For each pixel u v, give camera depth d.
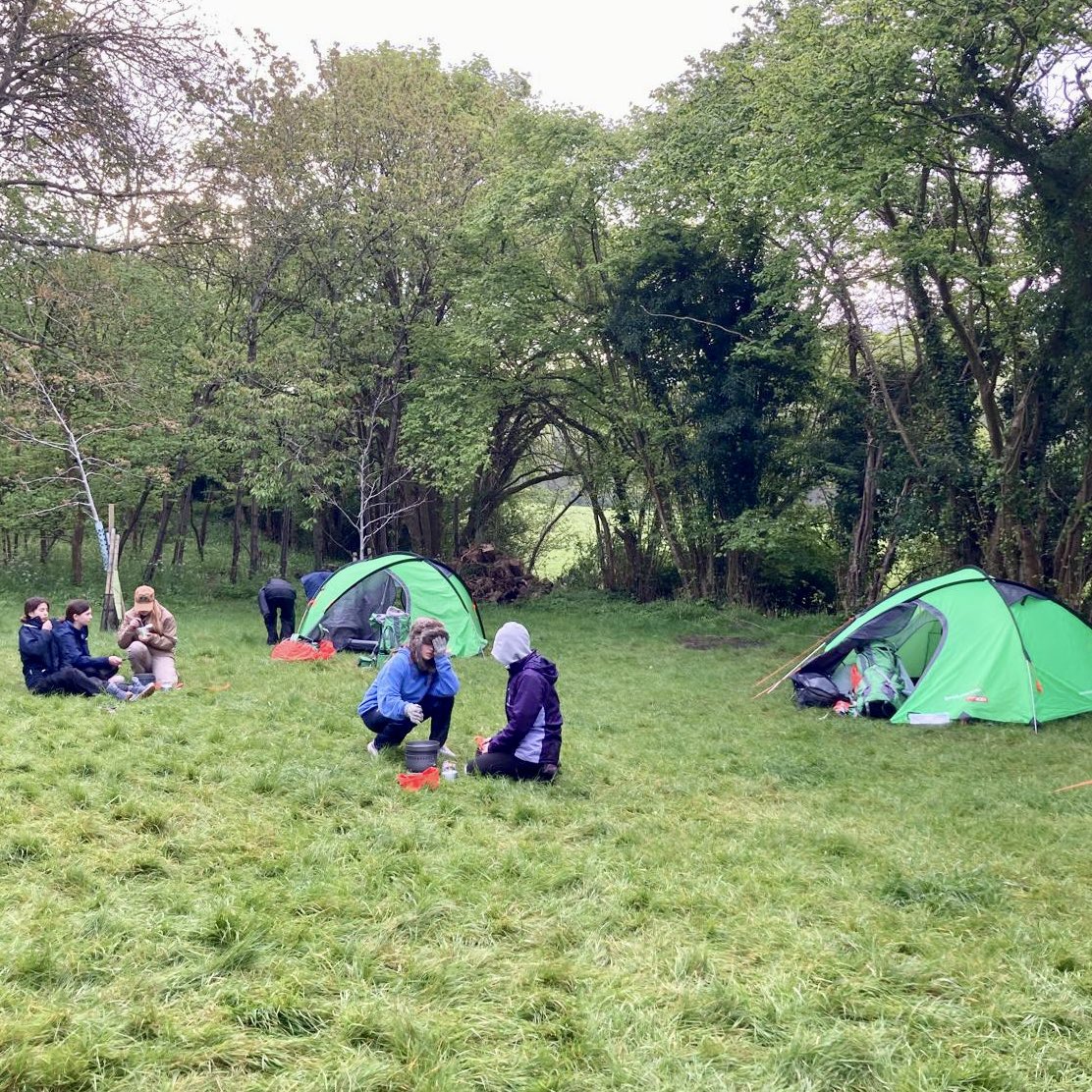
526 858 5.68
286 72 20.91
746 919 4.96
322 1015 3.78
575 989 4.09
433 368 22.86
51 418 18.48
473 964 4.28
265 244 20.92
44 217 20.44
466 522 27.89
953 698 11.23
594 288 23.08
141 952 4.19
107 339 20.70
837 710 11.80
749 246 20.27
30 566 23.00
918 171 16.95
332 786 6.93
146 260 20.22
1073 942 4.82
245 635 15.47
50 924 4.38
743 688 13.55
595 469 24.36
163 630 10.48
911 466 18.36
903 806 7.66
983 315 17.36
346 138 21.25
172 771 7.07
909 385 19.42
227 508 33.00
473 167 22.14
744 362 20.86
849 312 18.86
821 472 20.67
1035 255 14.70
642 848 6.12
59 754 7.19
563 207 21.00
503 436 25.80
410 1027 3.66
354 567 14.74
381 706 7.92
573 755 8.78
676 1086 3.43
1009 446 16.17
